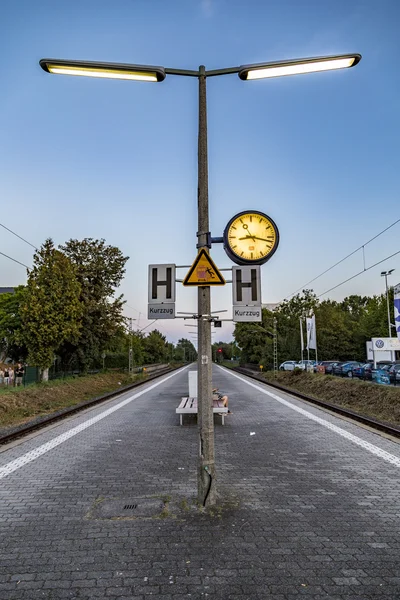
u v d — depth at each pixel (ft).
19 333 76.13
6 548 13.10
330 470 21.63
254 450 26.27
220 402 37.52
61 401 64.13
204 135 18.31
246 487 18.83
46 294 76.48
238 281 17.61
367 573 11.50
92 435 31.71
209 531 14.15
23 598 10.45
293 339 156.76
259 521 14.97
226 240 18.02
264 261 18.11
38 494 18.12
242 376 131.85
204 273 17.07
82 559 12.36
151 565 11.98
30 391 60.75
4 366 98.12
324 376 78.43
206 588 10.82
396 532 14.07
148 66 17.66
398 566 11.86
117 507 16.43
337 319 165.48
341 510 16.05
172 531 14.16
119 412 44.91
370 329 168.04
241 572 11.58
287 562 12.10
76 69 17.57
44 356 74.74
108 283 108.88
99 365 135.33
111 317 107.04
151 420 38.99
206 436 16.62
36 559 12.39
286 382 95.86
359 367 101.55
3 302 104.88
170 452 25.94
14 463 23.49
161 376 143.74
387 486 18.97
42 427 37.73
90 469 22.08
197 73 18.42
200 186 18.07
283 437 30.35
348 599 10.33
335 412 43.62
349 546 13.07
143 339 242.78
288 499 17.26
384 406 48.62
